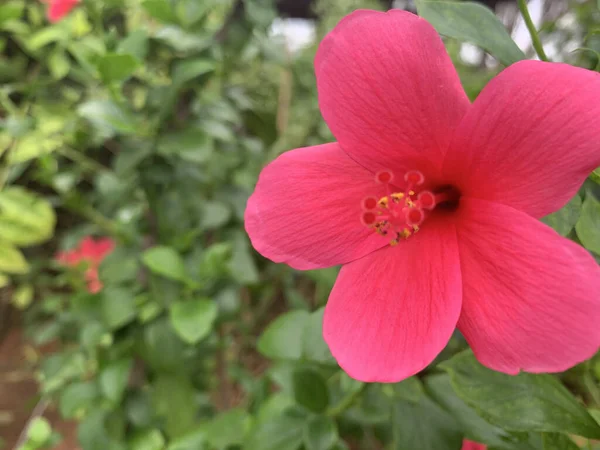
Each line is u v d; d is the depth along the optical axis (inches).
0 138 13.1
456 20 5.3
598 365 6.2
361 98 4.4
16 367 22.8
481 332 4.1
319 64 4.4
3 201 13.5
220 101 12.2
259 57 14.4
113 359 12.2
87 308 12.1
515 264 4.0
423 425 6.6
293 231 4.9
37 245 23.9
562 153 3.8
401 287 4.6
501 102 4.0
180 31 10.7
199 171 12.5
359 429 9.6
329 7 20.4
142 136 10.9
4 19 12.9
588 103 3.7
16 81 14.3
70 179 15.6
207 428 10.6
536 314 3.8
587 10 11.9
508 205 4.2
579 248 3.6
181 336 10.5
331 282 9.1
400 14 4.3
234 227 13.5
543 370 3.7
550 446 5.0
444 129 4.5
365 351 4.5
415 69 4.3
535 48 5.2
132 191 13.5
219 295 11.6
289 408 8.2
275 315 19.8
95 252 17.3
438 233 4.7
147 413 13.1
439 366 5.6
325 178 5.0
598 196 7.2
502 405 5.2
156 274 11.2
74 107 15.5
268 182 5.0
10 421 20.1
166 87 11.2
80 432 13.1
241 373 15.3
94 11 11.6
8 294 24.5
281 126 18.8
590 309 3.5
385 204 4.7
